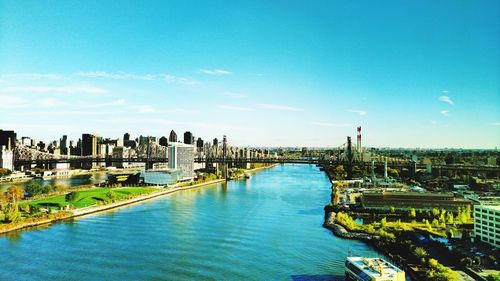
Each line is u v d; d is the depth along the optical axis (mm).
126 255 168625
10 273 147625
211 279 144250
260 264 159375
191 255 169375
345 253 172750
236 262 161500
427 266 150125
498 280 129500
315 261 163000
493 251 167125
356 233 199625
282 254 171375
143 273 149250
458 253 159250
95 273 148750
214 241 190375
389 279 129875
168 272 150500
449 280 130875
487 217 180250
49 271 150000
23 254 168625
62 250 174500
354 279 138625
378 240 184625
